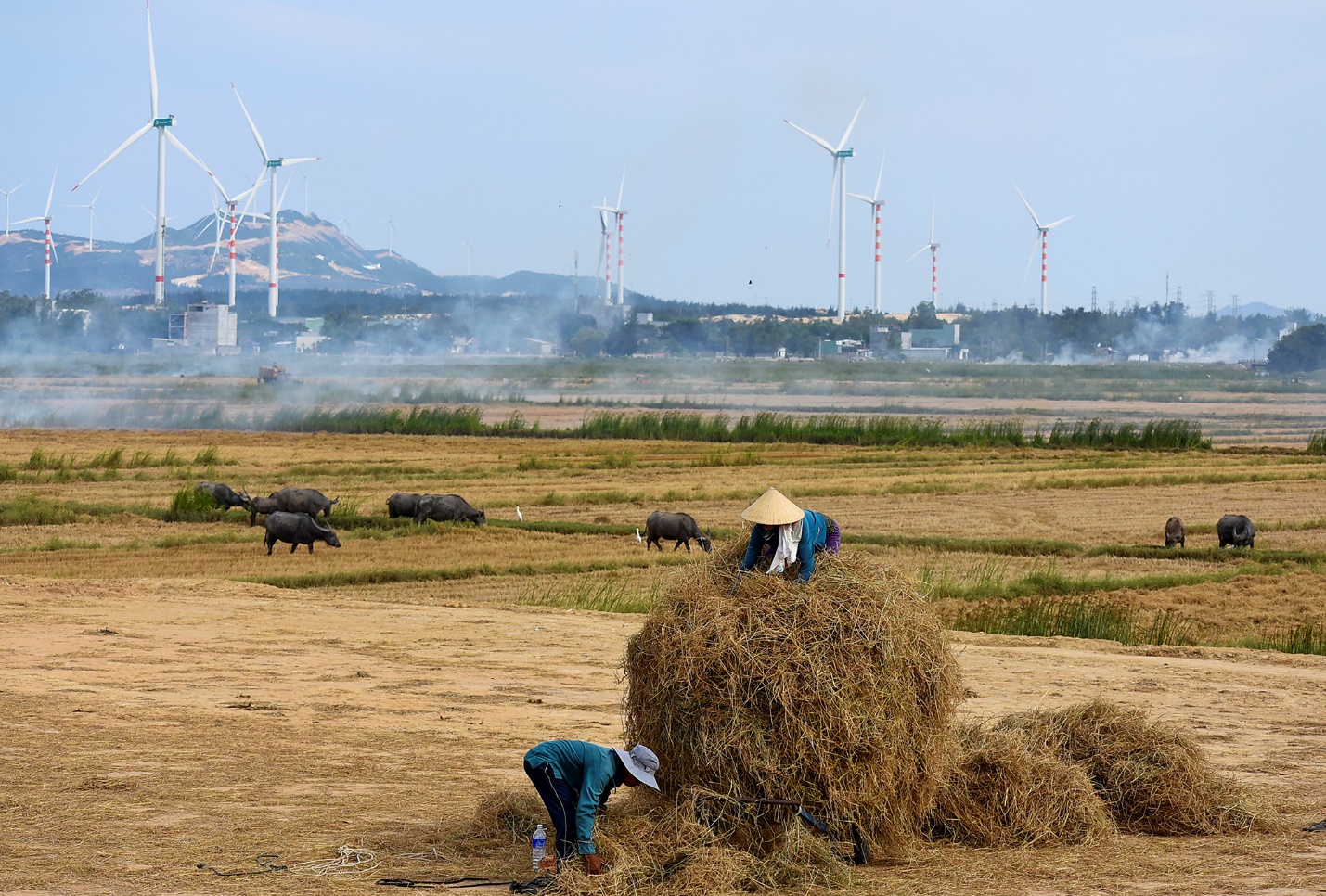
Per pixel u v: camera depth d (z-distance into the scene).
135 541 49.47
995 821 13.88
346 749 17.55
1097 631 34.44
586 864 11.99
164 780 15.38
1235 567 47.88
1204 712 22.28
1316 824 14.71
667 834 12.51
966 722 18.42
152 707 20.17
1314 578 44.69
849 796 12.66
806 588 13.21
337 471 76.06
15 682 22.09
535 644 28.12
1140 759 15.04
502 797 13.77
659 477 75.62
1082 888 11.77
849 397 173.62
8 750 16.75
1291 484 73.62
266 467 77.69
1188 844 13.75
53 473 71.00
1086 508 63.38
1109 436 100.44
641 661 13.41
